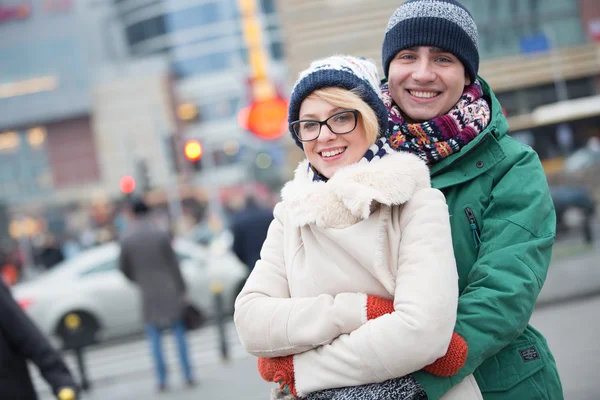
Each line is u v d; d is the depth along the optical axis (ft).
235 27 302.66
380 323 8.27
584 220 57.67
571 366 25.71
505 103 68.49
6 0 339.36
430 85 10.52
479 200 9.82
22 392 15.20
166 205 258.16
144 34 319.47
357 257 8.62
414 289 8.29
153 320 35.55
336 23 52.85
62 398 15.35
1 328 15.10
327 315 8.51
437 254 8.45
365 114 8.98
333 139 9.11
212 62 305.73
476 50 10.69
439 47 10.39
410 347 8.13
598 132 70.28
